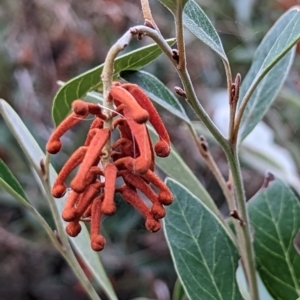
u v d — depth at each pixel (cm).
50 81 39
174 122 37
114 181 10
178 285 18
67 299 42
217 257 14
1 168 14
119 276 39
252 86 12
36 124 38
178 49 10
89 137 10
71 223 10
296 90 30
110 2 37
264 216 16
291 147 31
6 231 39
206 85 38
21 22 38
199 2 34
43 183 15
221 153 37
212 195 37
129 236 39
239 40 34
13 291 42
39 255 43
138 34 10
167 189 10
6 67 39
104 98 10
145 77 14
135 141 10
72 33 38
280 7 31
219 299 14
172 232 14
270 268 15
